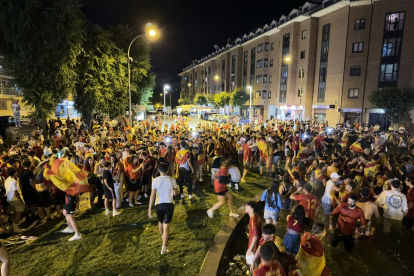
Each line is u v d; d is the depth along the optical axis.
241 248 6.33
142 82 33.94
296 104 40.78
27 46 14.95
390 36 29.64
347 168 9.62
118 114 25.02
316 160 9.29
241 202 8.44
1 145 13.32
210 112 55.47
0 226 6.21
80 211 7.66
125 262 5.13
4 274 3.31
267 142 11.38
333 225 6.89
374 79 30.89
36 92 15.84
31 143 11.77
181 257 5.35
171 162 9.66
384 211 6.93
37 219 7.08
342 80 32.91
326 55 35.53
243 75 57.34
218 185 6.89
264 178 11.13
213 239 6.08
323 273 4.41
